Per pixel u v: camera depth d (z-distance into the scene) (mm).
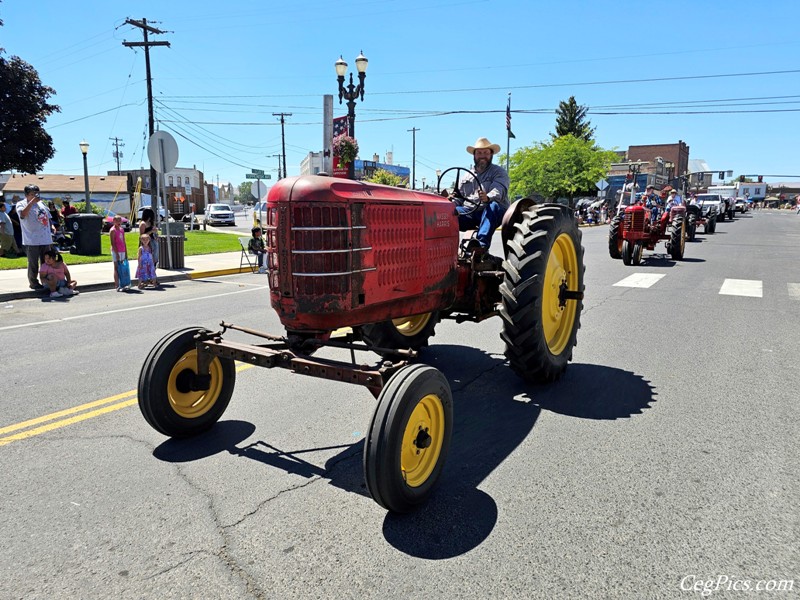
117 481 3152
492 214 5195
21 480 3162
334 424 3967
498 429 3891
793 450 3535
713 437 3732
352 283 3305
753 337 6422
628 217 12961
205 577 2344
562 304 5004
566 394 4594
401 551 2523
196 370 3719
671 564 2426
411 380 2764
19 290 9625
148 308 8422
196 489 3068
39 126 33656
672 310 7969
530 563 2436
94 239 15406
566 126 63938
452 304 4816
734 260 14484
